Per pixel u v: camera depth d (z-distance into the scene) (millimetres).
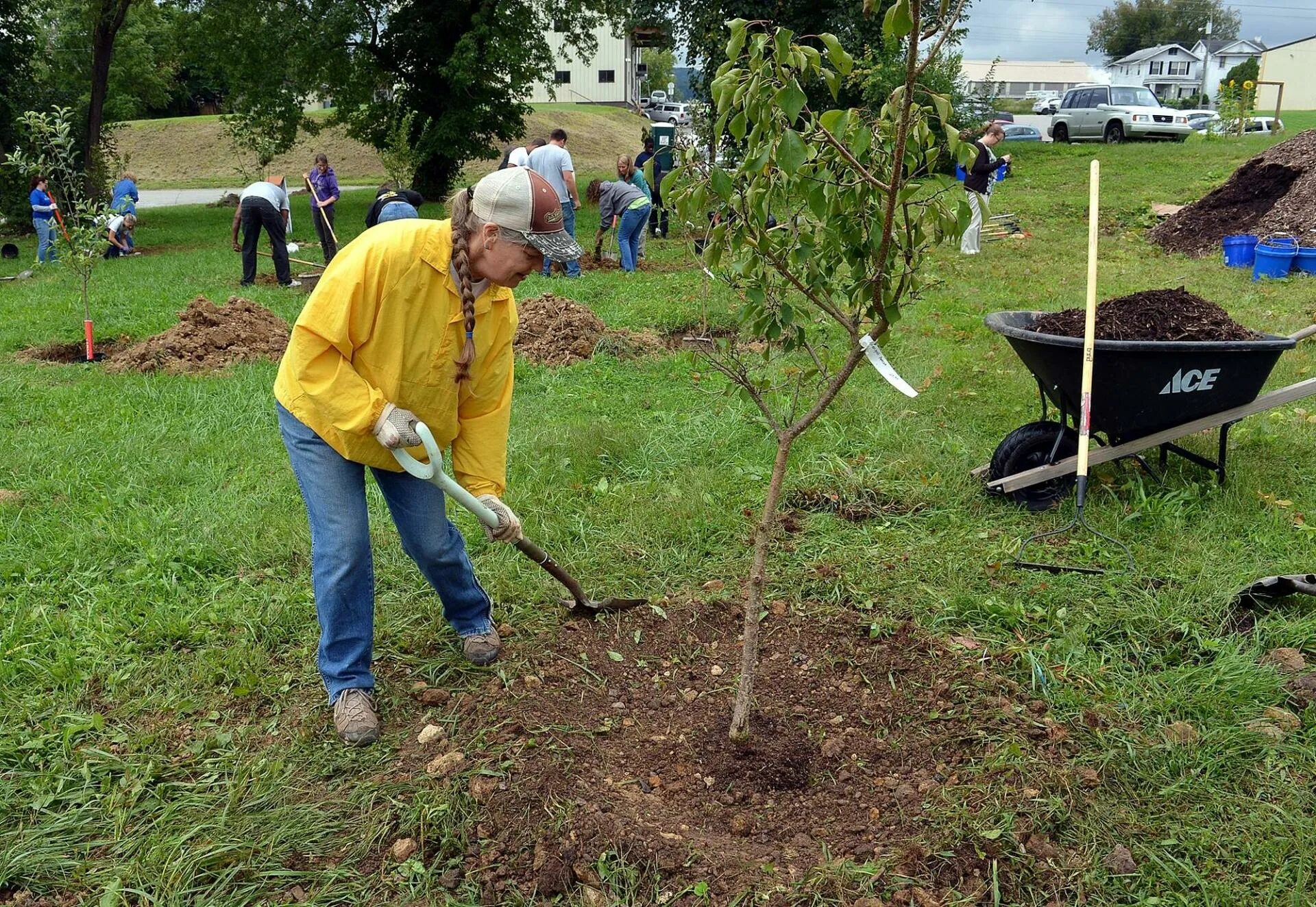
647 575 4324
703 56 19062
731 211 2652
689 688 3537
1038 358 4629
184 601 4137
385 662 3662
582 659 3674
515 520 3346
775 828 2848
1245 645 3592
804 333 2938
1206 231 13039
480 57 22688
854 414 6195
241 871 2660
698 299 9938
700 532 4652
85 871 2660
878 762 3104
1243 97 26844
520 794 2861
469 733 3225
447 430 3211
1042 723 3166
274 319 9352
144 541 4637
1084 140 27641
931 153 2574
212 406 6926
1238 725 3125
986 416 6203
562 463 5484
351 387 2916
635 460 5645
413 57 23656
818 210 2516
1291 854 2617
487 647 3629
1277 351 4504
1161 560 4262
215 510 5023
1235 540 4367
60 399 7172
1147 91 27641
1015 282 10664
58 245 9000
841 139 2508
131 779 2994
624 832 2703
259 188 12328
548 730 3201
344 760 3104
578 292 10805
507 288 3084
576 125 42438
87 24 22594
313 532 3145
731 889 2551
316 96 24297
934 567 4262
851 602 4051
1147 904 2480
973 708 3271
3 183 22234
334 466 3094
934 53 2240
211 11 22234
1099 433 5148
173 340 8500
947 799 2844
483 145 24516
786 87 2316
